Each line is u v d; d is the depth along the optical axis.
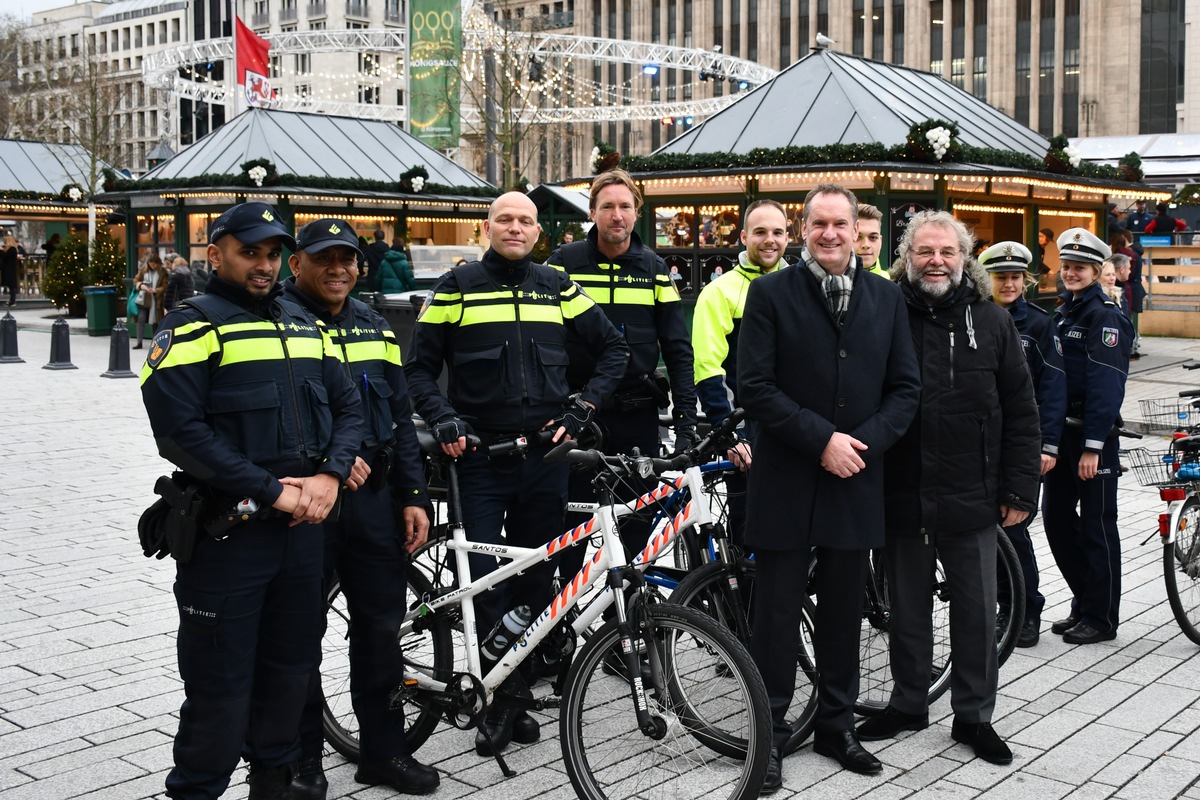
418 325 4.95
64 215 32.59
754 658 4.50
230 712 3.67
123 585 6.76
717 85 75.00
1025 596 5.62
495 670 4.24
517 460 4.83
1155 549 7.72
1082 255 5.80
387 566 4.29
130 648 5.69
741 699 3.96
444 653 4.39
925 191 14.97
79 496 9.16
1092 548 5.86
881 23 67.31
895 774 4.41
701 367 5.31
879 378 4.40
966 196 15.43
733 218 15.91
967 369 4.61
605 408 5.42
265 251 3.71
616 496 4.94
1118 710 5.00
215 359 3.64
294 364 3.78
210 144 22.98
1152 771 4.38
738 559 4.60
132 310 22.41
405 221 22.92
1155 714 4.95
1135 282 17.52
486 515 4.77
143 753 4.50
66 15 114.19
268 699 3.88
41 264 34.88
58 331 17.97
